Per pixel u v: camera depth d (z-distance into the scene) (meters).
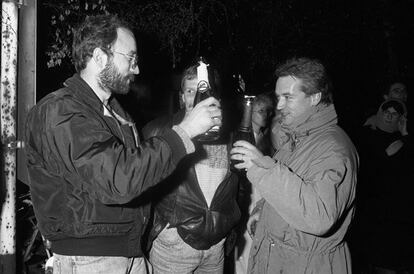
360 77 8.66
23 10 2.53
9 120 2.49
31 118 1.96
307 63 2.33
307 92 2.30
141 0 5.41
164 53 5.80
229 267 3.71
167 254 2.83
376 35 8.54
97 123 1.87
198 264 2.88
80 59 2.06
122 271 2.07
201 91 2.40
